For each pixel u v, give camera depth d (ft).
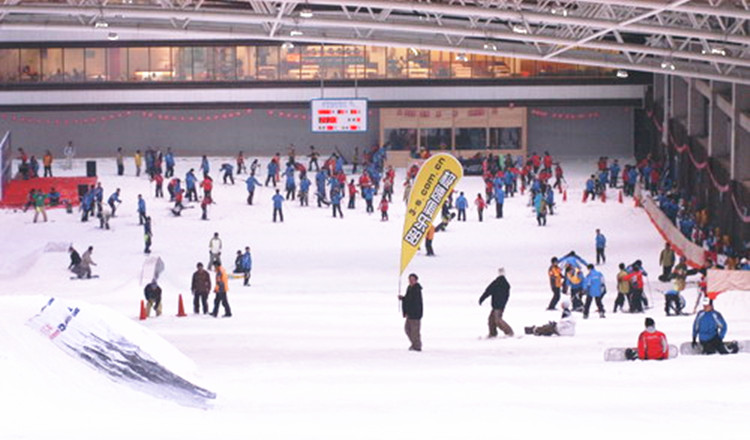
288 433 54.60
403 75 274.36
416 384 75.77
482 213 217.15
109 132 278.67
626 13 160.97
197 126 280.31
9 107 271.28
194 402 64.80
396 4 139.33
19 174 244.63
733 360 88.43
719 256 193.26
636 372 81.87
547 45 180.65
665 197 216.13
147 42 270.67
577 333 114.93
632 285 137.08
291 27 169.58
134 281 161.17
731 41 150.82
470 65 274.77
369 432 55.42
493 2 147.84
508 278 171.32
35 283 168.55
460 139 277.85
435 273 175.32
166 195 233.14
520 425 57.88
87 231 205.26
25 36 268.21
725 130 224.12
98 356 65.46
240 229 208.64
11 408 52.90
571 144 280.92
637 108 280.51
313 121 260.62
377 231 208.64
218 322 129.80
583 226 212.23
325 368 86.99
